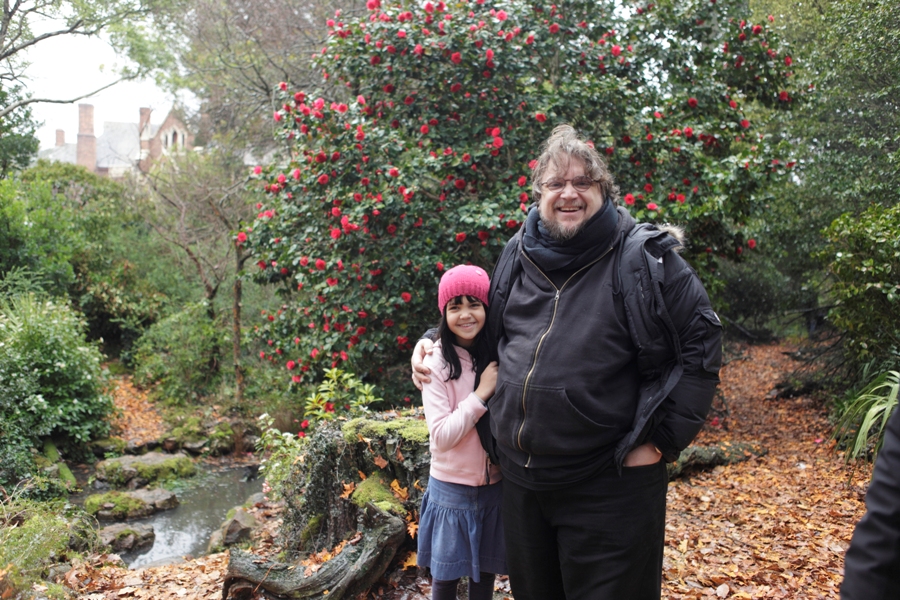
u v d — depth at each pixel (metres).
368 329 5.89
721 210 6.14
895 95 7.54
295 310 6.66
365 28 6.22
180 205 12.94
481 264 6.16
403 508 3.18
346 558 3.06
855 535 1.11
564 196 1.92
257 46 13.40
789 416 8.62
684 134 6.43
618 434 1.86
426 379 2.33
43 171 15.20
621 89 6.23
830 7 8.19
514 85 6.47
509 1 6.42
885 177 7.65
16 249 11.05
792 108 7.71
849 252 6.15
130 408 10.09
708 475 5.98
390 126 6.28
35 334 8.27
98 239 13.53
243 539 5.45
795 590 3.37
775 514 4.73
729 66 7.46
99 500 6.68
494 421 2.03
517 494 2.03
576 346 1.86
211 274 13.11
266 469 5.15
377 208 5.38
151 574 4.24
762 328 17.12
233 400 10.17
